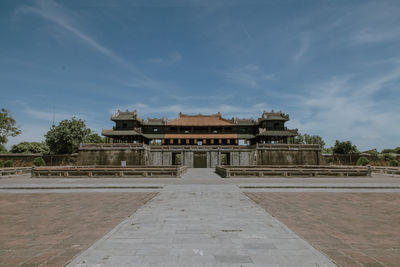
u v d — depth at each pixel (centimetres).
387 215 987
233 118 6556
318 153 5166
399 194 1548
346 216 969
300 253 580
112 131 5747
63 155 5431
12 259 555
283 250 599
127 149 4991
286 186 1828
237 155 5338
